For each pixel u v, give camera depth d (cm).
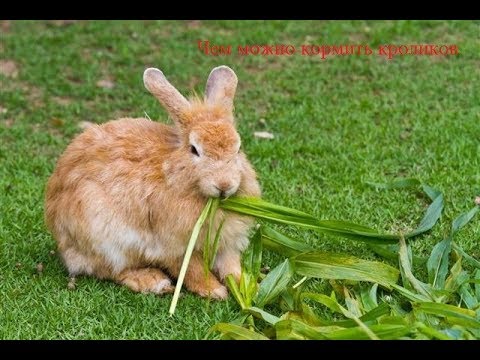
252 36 237
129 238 144
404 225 160
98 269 147
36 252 156
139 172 142
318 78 216
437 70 216
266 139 191
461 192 167
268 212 142
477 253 152
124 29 246
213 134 136
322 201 166
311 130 193
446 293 137
